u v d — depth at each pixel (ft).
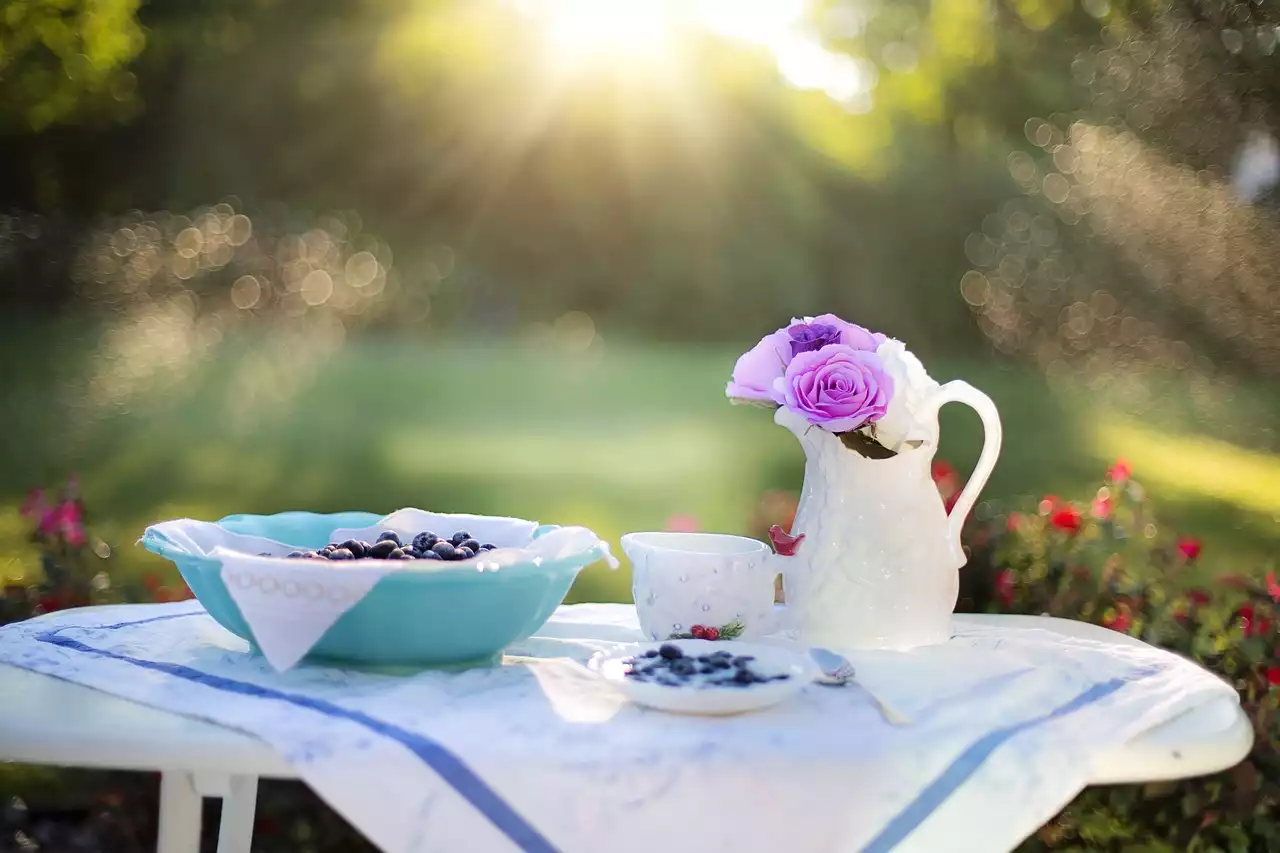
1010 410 31.32
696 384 42.83
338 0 43.50
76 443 25.52
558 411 36.37
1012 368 36.11
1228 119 23.53
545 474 26.11
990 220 39.22
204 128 41.57
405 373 42.32
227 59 41.70
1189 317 25.66
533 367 45.60
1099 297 30.04
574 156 48.24
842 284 44.57
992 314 38.50
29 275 37.22
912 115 43.21
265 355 39.70
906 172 42.60
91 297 37.78
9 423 26.73
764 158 46.98
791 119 46.39
